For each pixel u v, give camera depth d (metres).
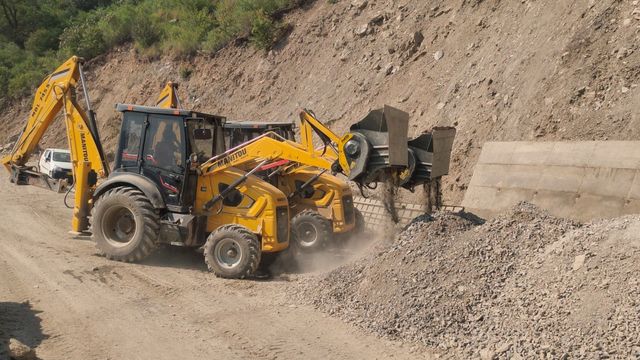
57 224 13.30
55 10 45.97
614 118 10.42
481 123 12.90
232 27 25.31
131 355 5.96
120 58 30.62
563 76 11.78
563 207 9.96
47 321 6.84
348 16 20.45
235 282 8.71
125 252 9.66
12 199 17.12
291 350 6.13
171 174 9.70
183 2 30.41
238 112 22.27
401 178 8.55
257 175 10.93
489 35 14.73
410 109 15.29
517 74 12.93
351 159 8.42
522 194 10.64
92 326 6.73
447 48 15.77
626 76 10.76
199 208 9.75
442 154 8.74
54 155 21.36
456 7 16.31
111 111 28.48
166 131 9.79
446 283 6.87
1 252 10.08
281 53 22.28
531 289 6.33
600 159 9.86
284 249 9.69
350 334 6.59
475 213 11.16
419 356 5.96
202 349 6.13
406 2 18.31
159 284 8.48
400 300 6.89
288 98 20.58
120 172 10.09
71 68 11.41
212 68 25.05
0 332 6.39
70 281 8.45
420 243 7.68
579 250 6.42
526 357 5.49
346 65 18.88
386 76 17.05
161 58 28.12
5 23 44.00
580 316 5.63
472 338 6.09
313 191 11.28
